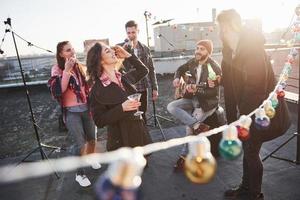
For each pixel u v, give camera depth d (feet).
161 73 49.44
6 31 12.14
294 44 10.36
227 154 5.73
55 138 20.13
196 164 4.56
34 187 12.01
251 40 8.18
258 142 8.80
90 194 11.36
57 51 11.06
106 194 3.10
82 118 11.60
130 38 15.72
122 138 10.04
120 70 12.39
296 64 23.31
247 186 9.93
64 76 10.63
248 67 8.26
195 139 4.77
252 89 8.30
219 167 12.46
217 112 12.95
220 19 8.73
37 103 35.73
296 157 12.26
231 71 8.99
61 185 12.20
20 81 50.29
